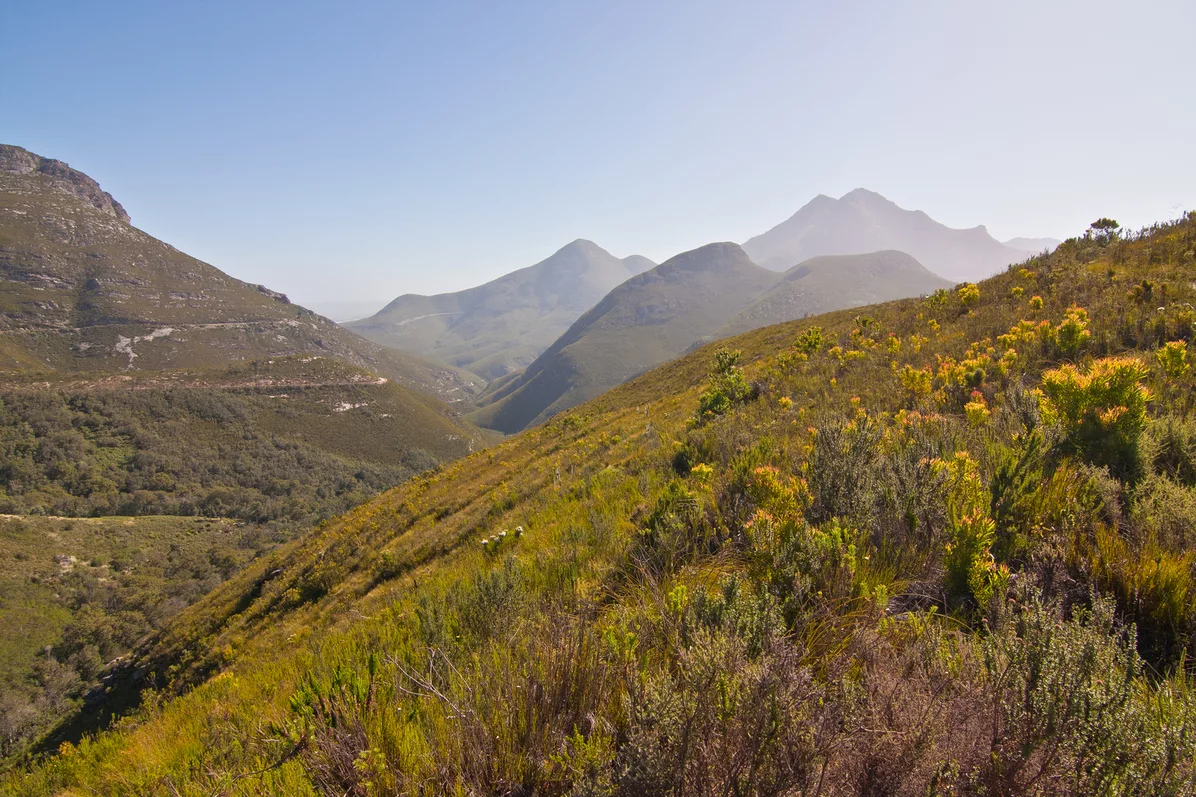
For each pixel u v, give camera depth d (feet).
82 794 14.80
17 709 134.92
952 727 5.88
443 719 7.75
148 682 54.75
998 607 7.98
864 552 10.91
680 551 13.73
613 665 8.04
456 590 16.44
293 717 9.07
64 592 246.06
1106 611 6.94
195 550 318.65
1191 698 6.00
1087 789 5.15
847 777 5.60
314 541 73.00
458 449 586.86
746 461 17.62
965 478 12.09
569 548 17.84
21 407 455.22
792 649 6.89
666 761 5.72
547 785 6.66
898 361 34.73
